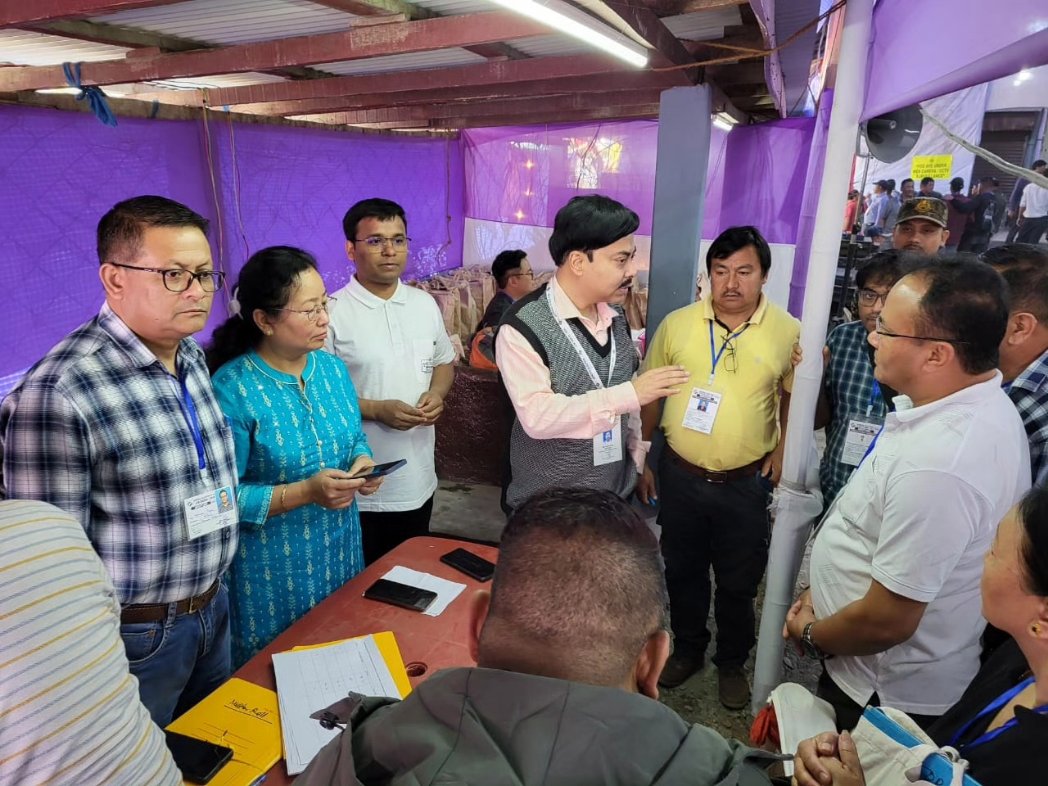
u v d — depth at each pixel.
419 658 1.31
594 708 0.52
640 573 0.61
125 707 0.74
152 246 1.19
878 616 1.24
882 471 1.27
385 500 2.21
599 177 6.57
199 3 2.00
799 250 4.08
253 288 1.53
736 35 2.50
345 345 2.16
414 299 2.29
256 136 4.46
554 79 3.28
